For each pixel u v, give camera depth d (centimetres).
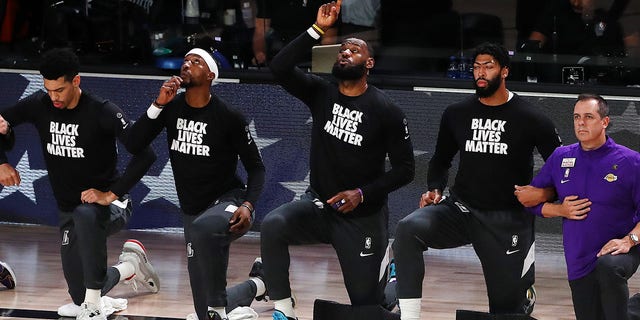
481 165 1639
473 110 1647
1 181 1789
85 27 2488
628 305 1605
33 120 1764
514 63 2411
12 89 2405
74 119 1720
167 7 2464
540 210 1587
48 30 2497
